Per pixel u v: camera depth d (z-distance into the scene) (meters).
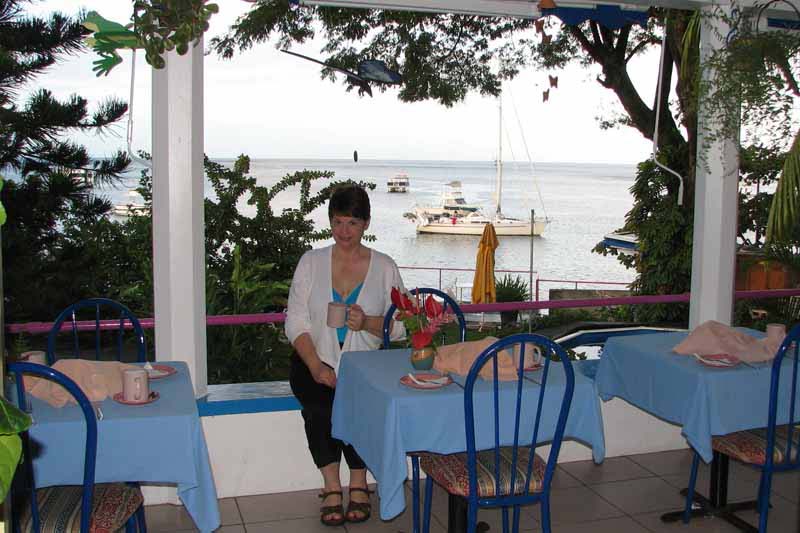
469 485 2.58
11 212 7.64
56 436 2.29
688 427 2.97
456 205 51.75
